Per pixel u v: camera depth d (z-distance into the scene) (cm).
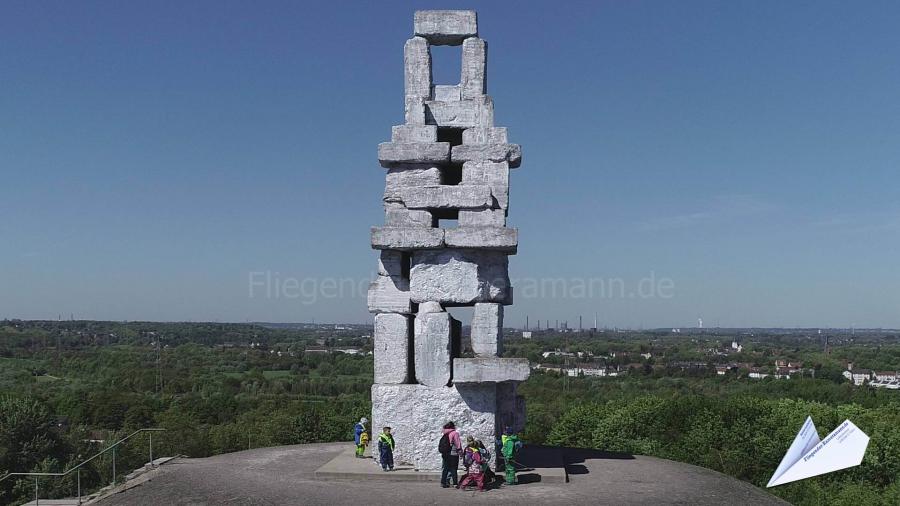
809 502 3152
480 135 2286
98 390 8894
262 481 2128
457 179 2555
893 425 4253
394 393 2227
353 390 11400
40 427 5253
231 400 8425
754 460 3678
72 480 4484
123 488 2188
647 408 4641
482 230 2198
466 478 2011
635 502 1891
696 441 4006
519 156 2267
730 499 2019
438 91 2341
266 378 12912
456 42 2406
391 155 2266
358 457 2397
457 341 2500
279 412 6306
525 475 2166
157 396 9056
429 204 2248
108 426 7356
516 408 2428
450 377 2216
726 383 11350
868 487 3509
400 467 2194
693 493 2038
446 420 2197
